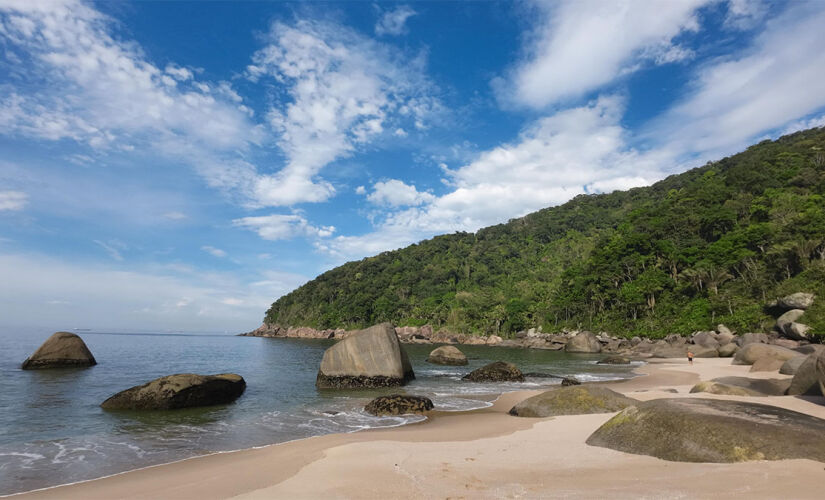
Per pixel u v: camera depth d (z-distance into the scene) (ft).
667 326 216.33
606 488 17.72
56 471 27.78
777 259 200.13
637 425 26.04
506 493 18.12
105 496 22.45
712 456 20.67
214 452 32.50
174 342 296.10
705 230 282.56
